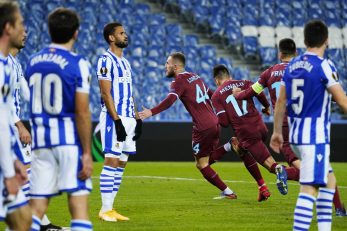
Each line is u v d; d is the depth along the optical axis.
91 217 22.16
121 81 21.88
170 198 27.70
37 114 13.88
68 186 13.58
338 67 59.69
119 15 59.72
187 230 19.50
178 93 25.55
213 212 23.41
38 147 13.90
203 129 26.64
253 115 26.81
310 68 15.66
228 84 27.56
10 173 12.18
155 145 46.28
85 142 13.63
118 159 21.73
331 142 46.81
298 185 32.84
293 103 15.89
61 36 13.95
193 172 39.53
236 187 31.98
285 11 62.88
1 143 12.18
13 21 12.70
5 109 12.31
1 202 12.45
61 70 13.67
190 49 57.78
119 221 21.20
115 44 21.86
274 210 24.00
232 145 27.45
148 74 55.00
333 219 21.56
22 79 20.38
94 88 53.09
